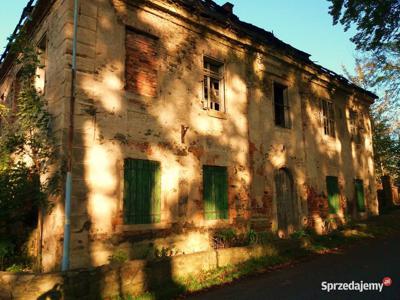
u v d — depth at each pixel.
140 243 7.88
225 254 7.84
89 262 6.98
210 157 9.78
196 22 9.87
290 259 8.95
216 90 10.77
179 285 6.58
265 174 11.45
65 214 6.72
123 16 8.39
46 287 5.35
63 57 7.43
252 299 5.69
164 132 8.76
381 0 10.84
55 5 8.27
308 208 12.91
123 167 7.82
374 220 15.41
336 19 11.78
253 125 11.34
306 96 13.91
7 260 7.39
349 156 15.93
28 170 7.62
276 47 12.30
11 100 11.48
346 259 8.62
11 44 8.84
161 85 8.91
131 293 6.12
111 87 7.90
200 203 9.28
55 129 7.37
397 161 22.77
